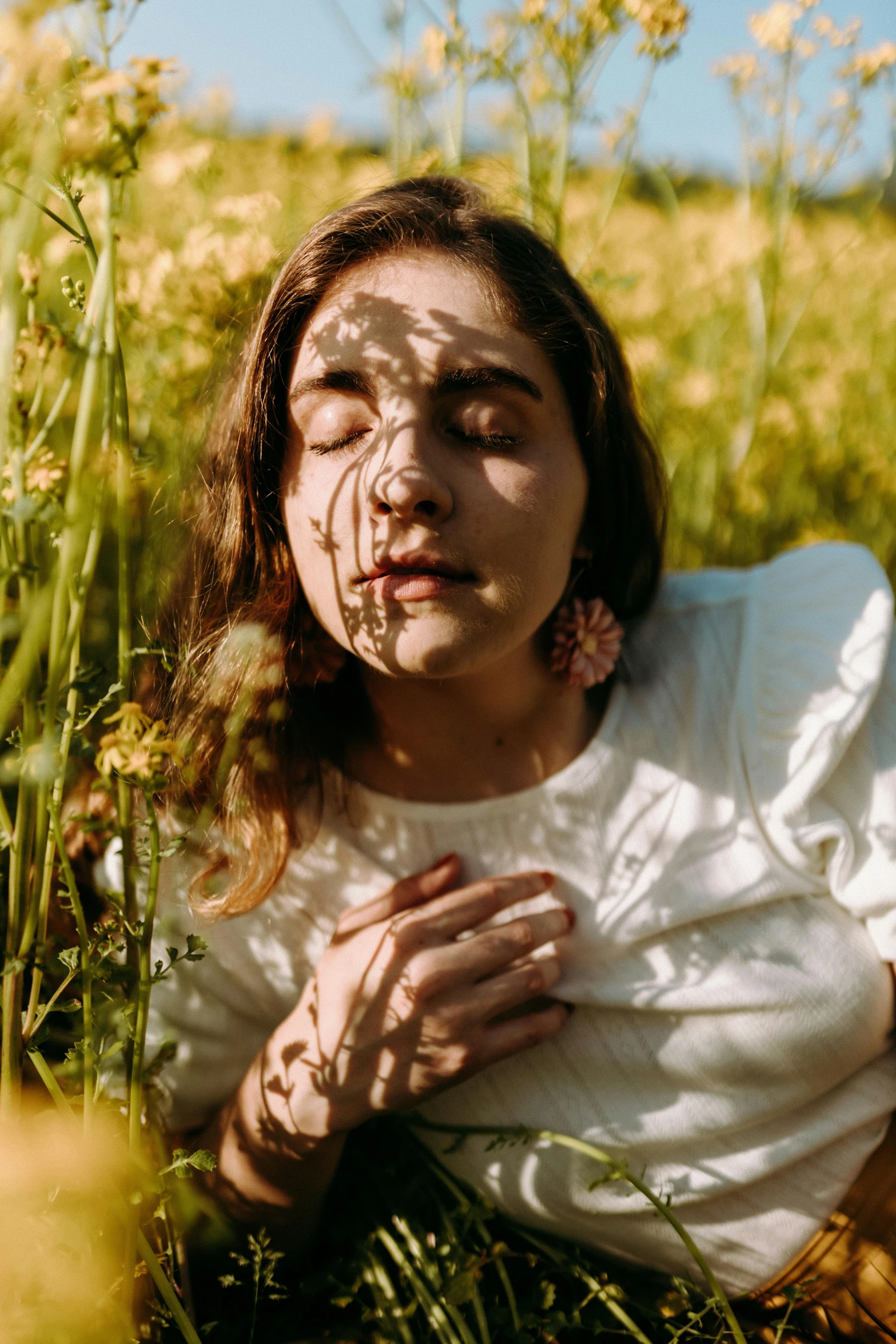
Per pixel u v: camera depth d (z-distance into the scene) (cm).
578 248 274
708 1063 122
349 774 130
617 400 128
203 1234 129
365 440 107
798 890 125
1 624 81
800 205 241
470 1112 130
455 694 120
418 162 174
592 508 129
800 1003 121
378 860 130
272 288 116
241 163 327
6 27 72
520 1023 121
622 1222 129
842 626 130
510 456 106
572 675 122
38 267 82
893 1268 127
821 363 324
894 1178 128
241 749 126
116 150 76
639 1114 125
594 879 126
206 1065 133
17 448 81
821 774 122
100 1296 99
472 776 127
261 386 116
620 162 207
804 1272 130
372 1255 132
